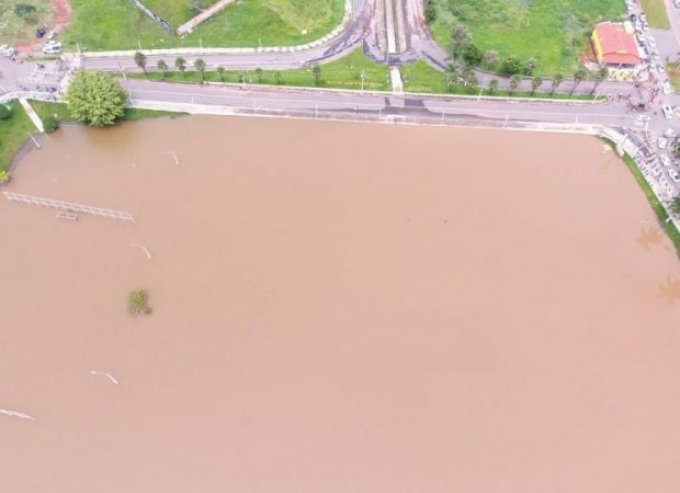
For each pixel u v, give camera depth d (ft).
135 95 424.05
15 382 304.71
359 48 458.91
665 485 279.69
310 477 279.49
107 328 323.16
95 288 336.08
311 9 478.59
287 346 317.63
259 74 431.43
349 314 328.90
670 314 337.11
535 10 482.28
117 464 282.15
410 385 306.55
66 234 357.82
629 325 331.57
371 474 280.10
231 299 332.39
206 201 371.56
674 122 419.33
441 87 434.71
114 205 368.68
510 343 321.73
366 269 344.90
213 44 454.81
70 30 457.27
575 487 278.26
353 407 299.38
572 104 428.15
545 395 305.32
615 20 480.64
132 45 451.53
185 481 277.85
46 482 277.03
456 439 290.76
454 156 401.08
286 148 401.08
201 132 409.49
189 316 327.06
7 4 469.57
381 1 492.54
